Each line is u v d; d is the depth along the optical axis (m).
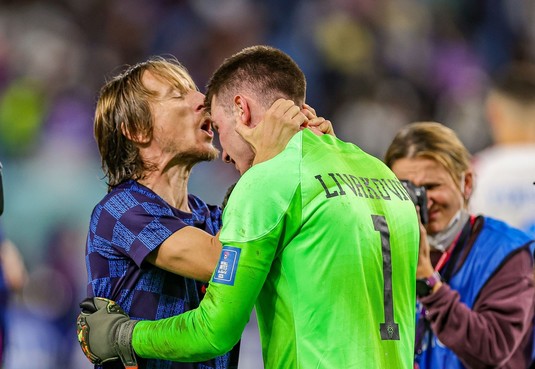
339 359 8.55
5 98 33.38
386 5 43.03
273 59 9.45
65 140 32.06
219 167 28.77
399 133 12.07
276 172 8.73
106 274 9.90
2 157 31.17
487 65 44.69
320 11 41.88
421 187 10.98
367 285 8.80
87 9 39.06
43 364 24.81
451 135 11.92
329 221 8.68
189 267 9.50
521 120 16.16
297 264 8.69
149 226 9.68
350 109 37.88
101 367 9.73
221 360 10.29
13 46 35.81
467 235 11.78
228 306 8.52
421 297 10.99
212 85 9.63
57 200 28.19
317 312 8.62
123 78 10.42
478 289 11.45
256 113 9.33
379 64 41.28
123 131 10.21
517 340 11.16
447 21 44.75
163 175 10.30
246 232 8.57
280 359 8.80
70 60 36.31
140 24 39.66
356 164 9.30
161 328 8.94
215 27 40.31
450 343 10.89
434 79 42.41
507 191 15.44
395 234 9.15
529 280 11.42
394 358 8.91
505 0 46.12
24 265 26.95
